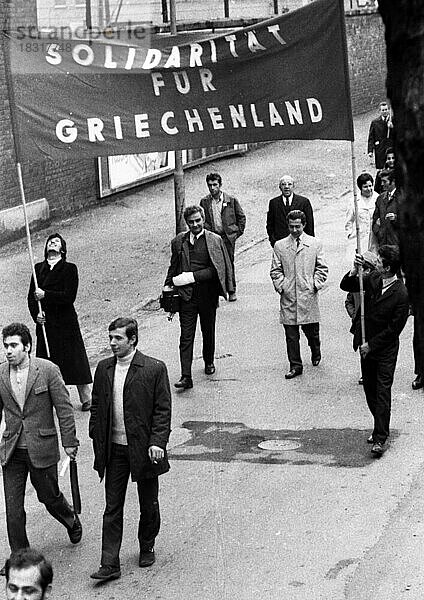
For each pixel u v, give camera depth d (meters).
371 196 14.04
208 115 10.48
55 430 8.11
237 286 17.17
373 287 9.89
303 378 12.55
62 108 10.23
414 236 1.58
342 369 12.84
